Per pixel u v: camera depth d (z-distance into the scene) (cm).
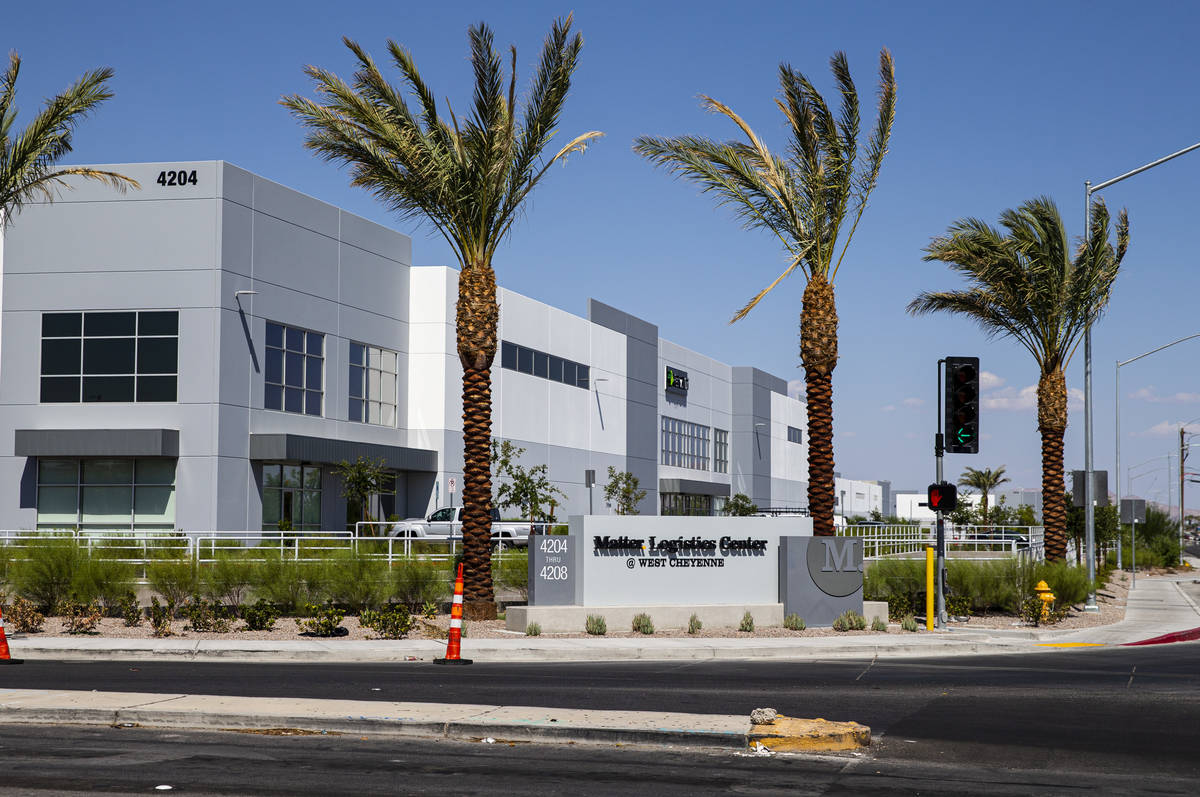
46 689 1466
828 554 2509
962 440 2428
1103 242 3291
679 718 1212
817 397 2775
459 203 2517
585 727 1157
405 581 2591
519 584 2869
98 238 3984
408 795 912
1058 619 2786
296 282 4306
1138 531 7956
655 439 7156
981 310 3466
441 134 2548
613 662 1967
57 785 939
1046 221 3253
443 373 4938
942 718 1310
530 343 5606
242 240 4041
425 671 1756
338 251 4550
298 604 2536
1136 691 1551
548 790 934
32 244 4009
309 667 1814
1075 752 1116
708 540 2517
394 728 1191
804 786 960
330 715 1217
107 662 1919
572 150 2605
